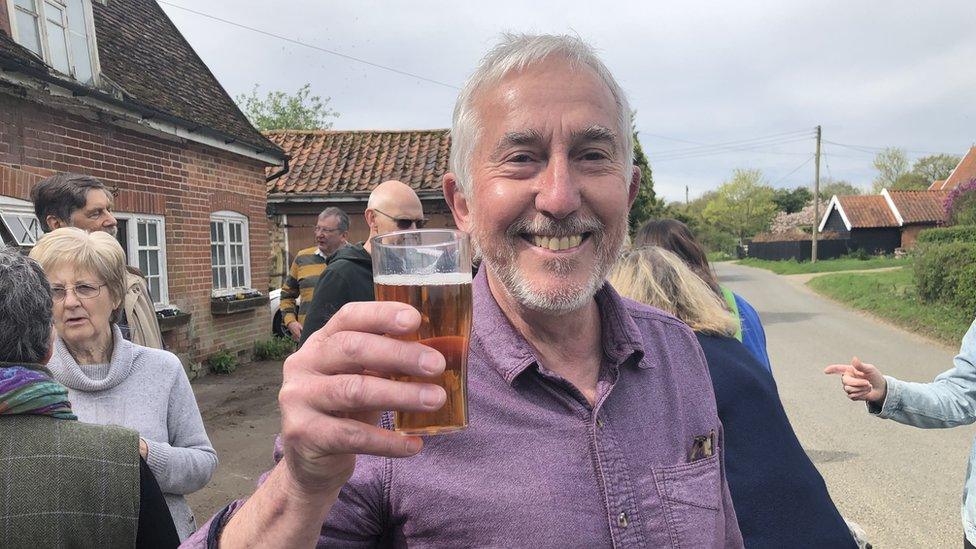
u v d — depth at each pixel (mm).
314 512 929
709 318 1899
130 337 2865
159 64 8633
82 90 5621
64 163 5684
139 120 6520
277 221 11617
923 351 10305
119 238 6586
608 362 1394
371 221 4180
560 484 1221
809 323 14180
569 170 1296
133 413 2168
